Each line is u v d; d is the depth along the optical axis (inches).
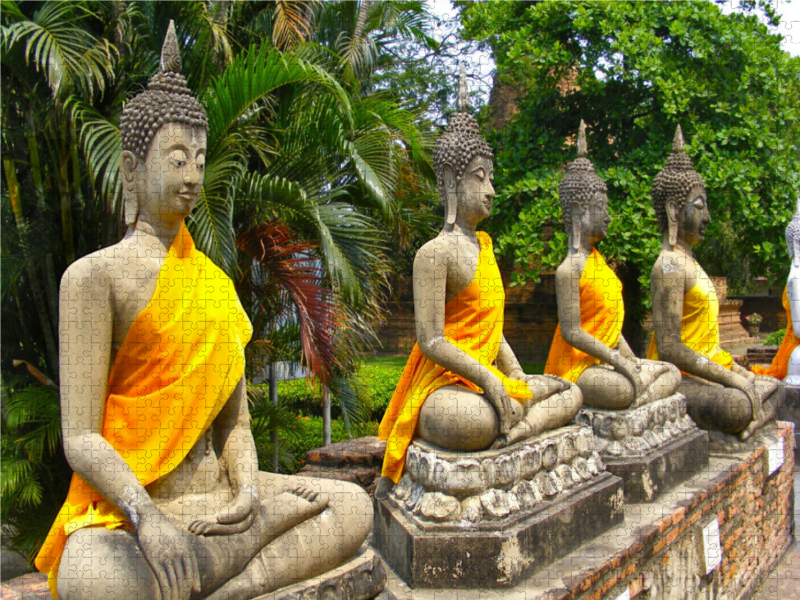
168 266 101.6
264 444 249.4
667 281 211.5
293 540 102.9
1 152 213.6
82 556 87.9
